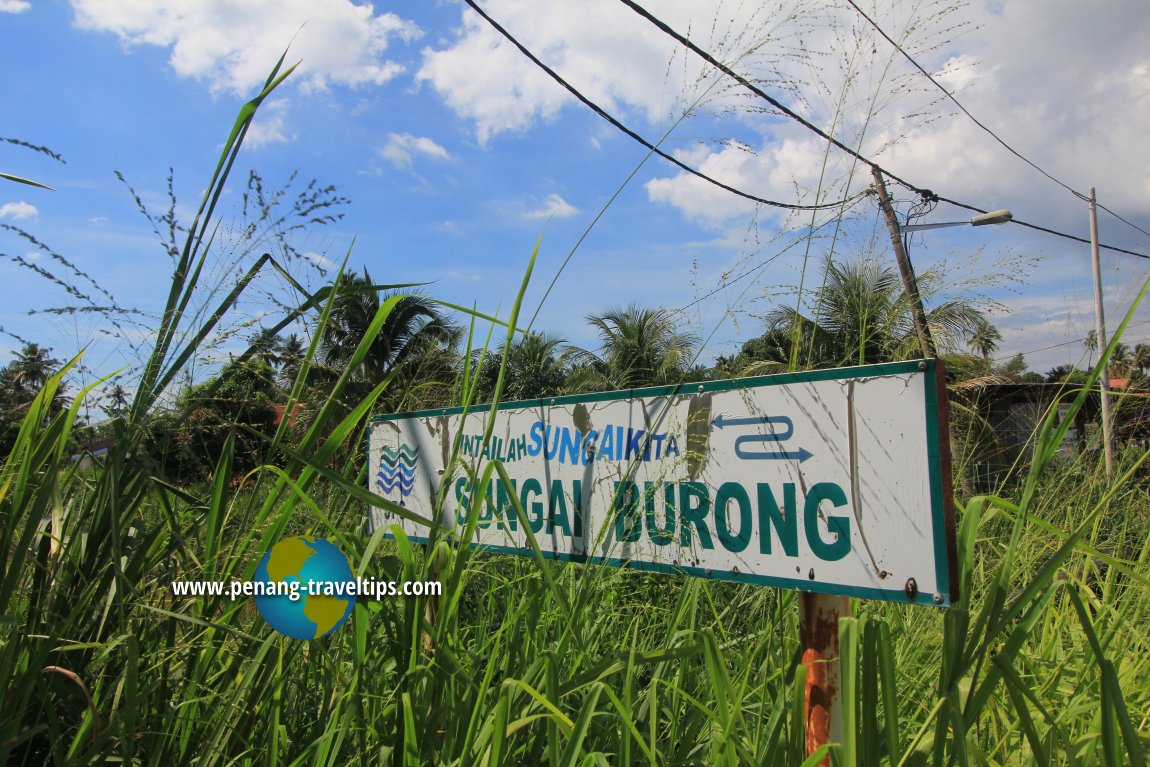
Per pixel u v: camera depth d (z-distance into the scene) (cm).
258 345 170
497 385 163
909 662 208
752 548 143
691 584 211
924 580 118
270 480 183
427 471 230
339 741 138
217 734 141
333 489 214
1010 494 241
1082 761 143
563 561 185
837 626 134
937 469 117
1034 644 220
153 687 146
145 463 152
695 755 169
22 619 145
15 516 133
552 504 190
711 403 154
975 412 259
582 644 171
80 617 148
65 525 152
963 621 116
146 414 153
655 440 166
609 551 171
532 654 183
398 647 161
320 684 182
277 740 152
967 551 128
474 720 138
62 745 143
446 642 154
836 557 130
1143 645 213
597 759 125
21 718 126
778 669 181
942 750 117
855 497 128
